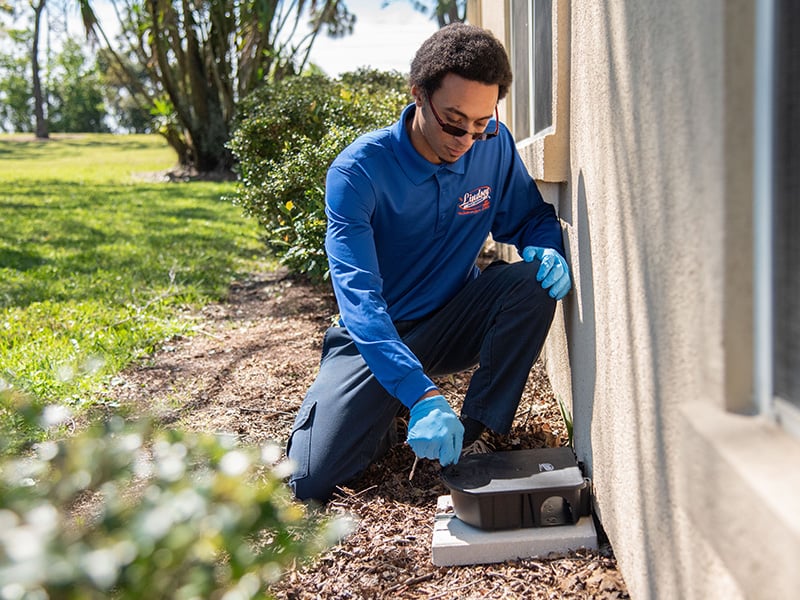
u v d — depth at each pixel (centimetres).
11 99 5991
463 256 295
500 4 474
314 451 273
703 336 136
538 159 294
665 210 157
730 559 116
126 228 905
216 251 759
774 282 121
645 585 181
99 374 387
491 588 211
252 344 457
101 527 105
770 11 116
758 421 125
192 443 121
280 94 630
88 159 2173
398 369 241
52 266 682
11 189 1347
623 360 195
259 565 116
